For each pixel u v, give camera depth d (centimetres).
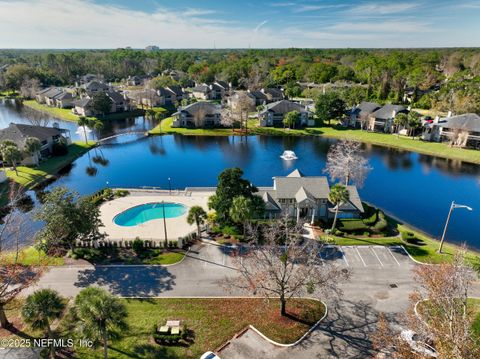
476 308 3662
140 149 10956
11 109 16700
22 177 8019
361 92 16250
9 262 4222
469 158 9769
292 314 3734
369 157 10175
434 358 2756
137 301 3919
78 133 12500
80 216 4516
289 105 13550
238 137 12188
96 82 19200
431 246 5250
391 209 6925
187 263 4678
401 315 3706
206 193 7312
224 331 3475
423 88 18525
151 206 6688
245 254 4853
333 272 3812
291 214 6072
